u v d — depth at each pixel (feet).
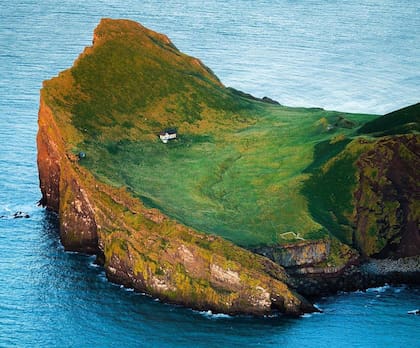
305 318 556.10
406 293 588.91
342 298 580.30
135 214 603.67
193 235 577.43
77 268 618.85
